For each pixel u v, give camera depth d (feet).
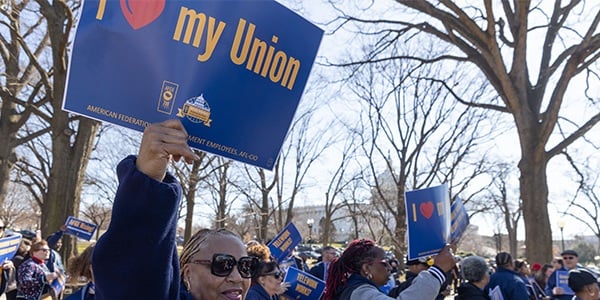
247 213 92.89
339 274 11.53
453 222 12.51
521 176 39.34
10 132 62.80
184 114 6.44
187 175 60.95
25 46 47.62
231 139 6.74
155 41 6.29
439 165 73.77
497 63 39.40
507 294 19.10
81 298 10.65
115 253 4.80
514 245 135.23
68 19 41.73
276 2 6.95
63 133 47.65
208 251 6.46
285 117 7.07
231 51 6.68
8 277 22.81
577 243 199.93
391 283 18.70
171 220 4.95
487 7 37.86
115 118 6.14
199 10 6.50
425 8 40.75
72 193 46.96
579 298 17.40
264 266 13.02
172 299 5.41
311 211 144.05
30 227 183.83
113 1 6.15
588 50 36.65
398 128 73.56
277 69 7.00
